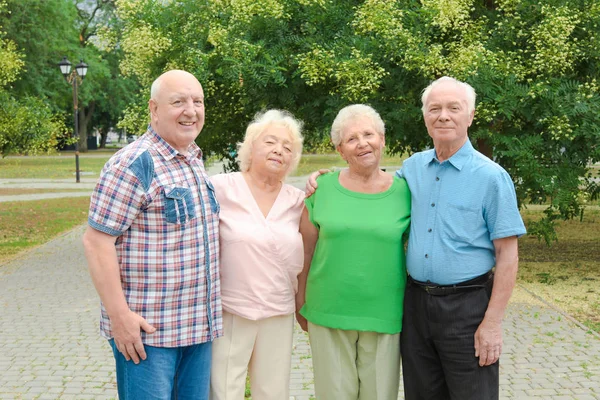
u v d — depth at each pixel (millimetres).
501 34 8008
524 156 7449
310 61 7496
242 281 2953
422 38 7633
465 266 2859
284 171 3109
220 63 8086
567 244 10695
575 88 7594
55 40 24359
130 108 8797
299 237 3086
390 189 3098
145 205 2605
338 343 3102
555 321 6246
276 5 7812
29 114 11484
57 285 8078
